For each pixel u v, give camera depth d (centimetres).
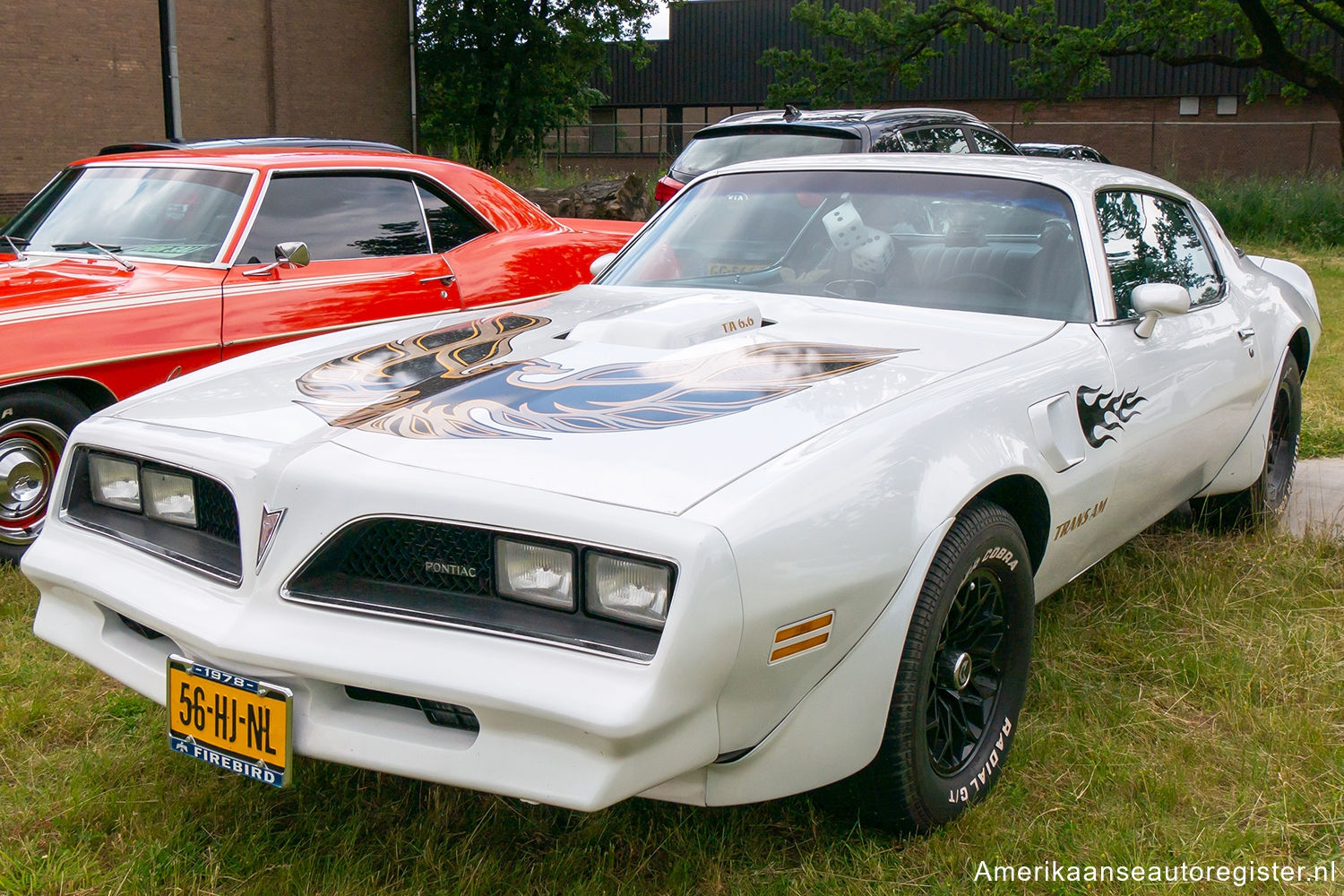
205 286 445
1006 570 251
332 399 246
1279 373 418
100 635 243
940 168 348
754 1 3766
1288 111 3067
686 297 321
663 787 206
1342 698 301
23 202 2003
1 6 1936
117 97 2122
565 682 184
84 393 412
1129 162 3216
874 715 215
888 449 221
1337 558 402
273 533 207
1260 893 224
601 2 3081
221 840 235
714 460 206
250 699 205
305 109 2530
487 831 240
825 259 339
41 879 221
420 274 515
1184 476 360
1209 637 340
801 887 224
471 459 207
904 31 2375
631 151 3831
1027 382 269
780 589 192
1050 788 260
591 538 186
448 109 3112
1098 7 3180
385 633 196
